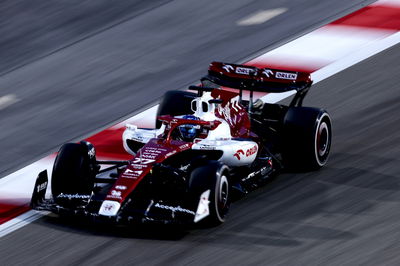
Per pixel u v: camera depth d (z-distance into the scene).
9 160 45.47
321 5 64.94
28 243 33.12
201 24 64.88
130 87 55.34
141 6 70.38
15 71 60.59
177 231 33.00
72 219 34.97
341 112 47.12
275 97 50.16
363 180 37.69
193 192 31.81
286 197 36.22
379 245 30.95
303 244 31.34
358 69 53.22
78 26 67.81
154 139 34.66
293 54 56.41
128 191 31.47
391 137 42.78
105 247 31.91
